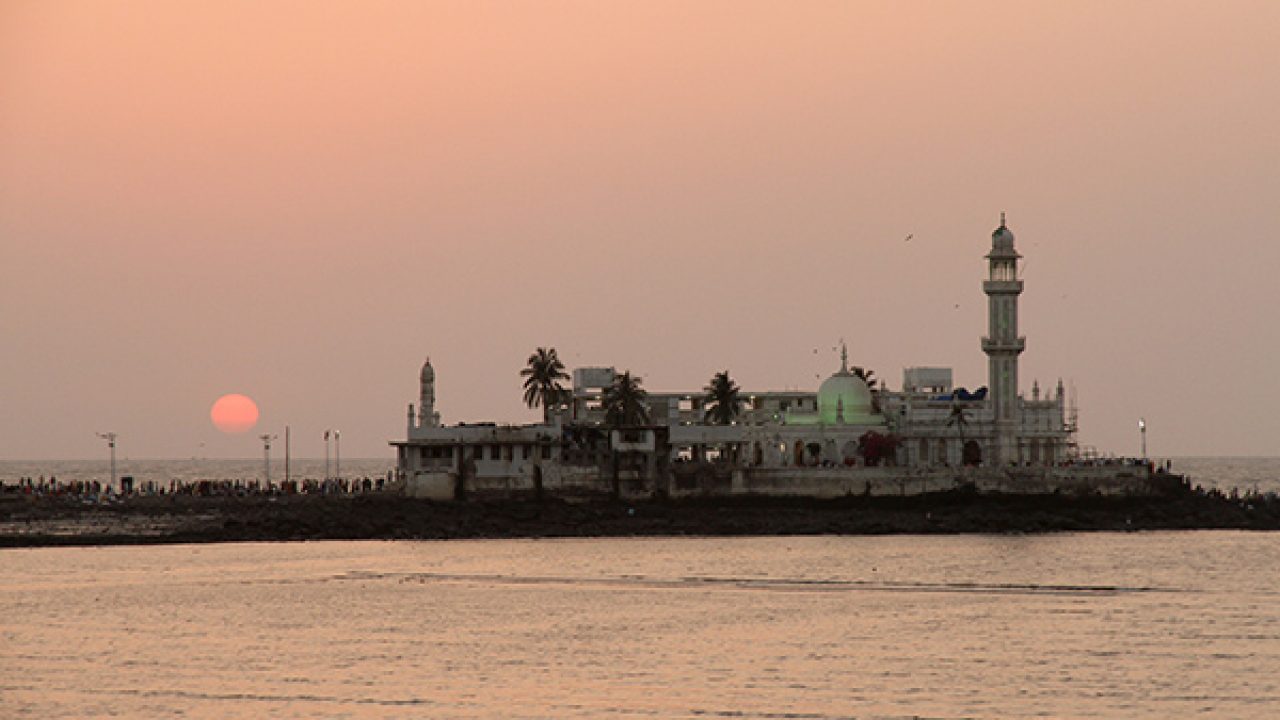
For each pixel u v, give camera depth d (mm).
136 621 179125
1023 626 175625
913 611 185875
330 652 161875
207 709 139000
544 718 135375
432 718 135750
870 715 135875
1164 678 149125
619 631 173250
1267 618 180375
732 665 155125
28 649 163250
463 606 190125
